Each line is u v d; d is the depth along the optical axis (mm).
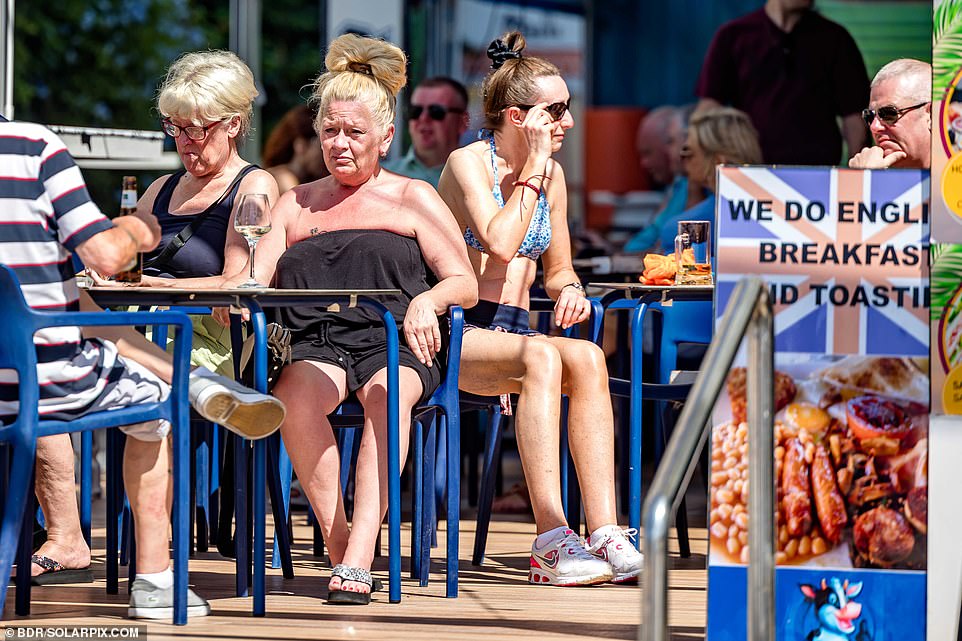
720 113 24312
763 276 10766
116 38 62875
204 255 15898
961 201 10750
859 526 10727
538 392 14562
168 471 12664
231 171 16328
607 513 14734
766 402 9617
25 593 12711
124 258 11773
